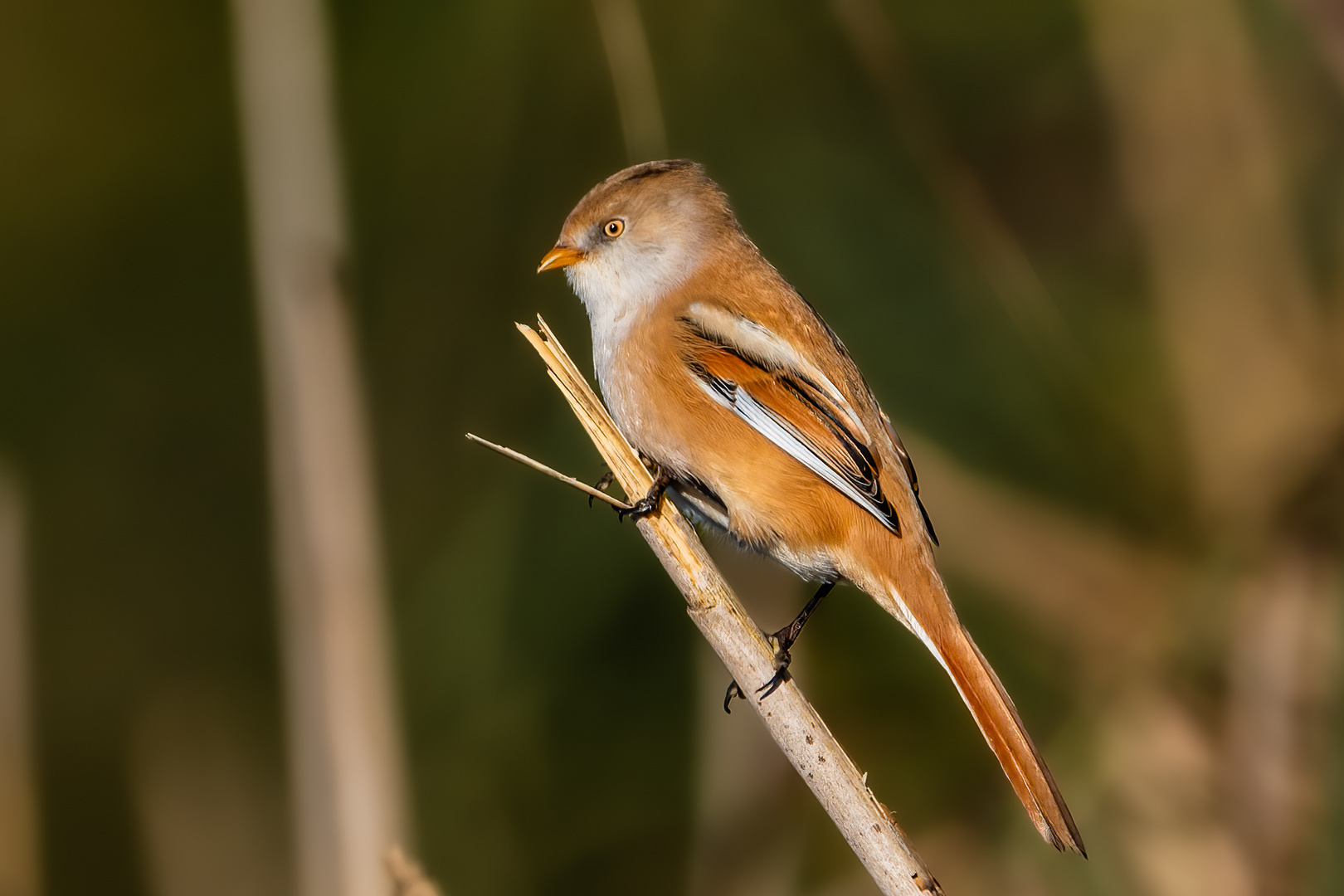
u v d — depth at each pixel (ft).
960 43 43.98
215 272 41.34
